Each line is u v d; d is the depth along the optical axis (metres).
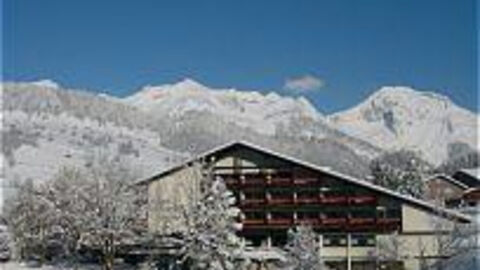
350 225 87.69
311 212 89.75
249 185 91.62
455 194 133.50
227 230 67.88
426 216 85.81
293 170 91.31
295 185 90.88
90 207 82.06
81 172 90.94
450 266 40.69
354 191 89.19
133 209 82.94
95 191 82.69
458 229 59.06
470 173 148.25
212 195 68.62
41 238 89.19
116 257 86.81
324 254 88.00
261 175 91.81
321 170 90.25
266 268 79.56
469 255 41.25
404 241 83.75
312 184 90.44
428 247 83.25
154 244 81.62
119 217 81.19
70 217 84.25
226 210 68.31
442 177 135.38
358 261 87.12
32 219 92.62
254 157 92.50
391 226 86.44
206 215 67.94
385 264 81.62
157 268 79.44
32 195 93.62
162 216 83.25
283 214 90.38
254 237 90.31
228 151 93.00
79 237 83.69
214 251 67.31
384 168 139.75
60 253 91.38
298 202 89.94
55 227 86.50
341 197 89.38
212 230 67.56
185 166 86.31
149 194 86.00
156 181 86.94
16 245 92.44
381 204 88.00
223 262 67.31
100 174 86.44
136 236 82.44
